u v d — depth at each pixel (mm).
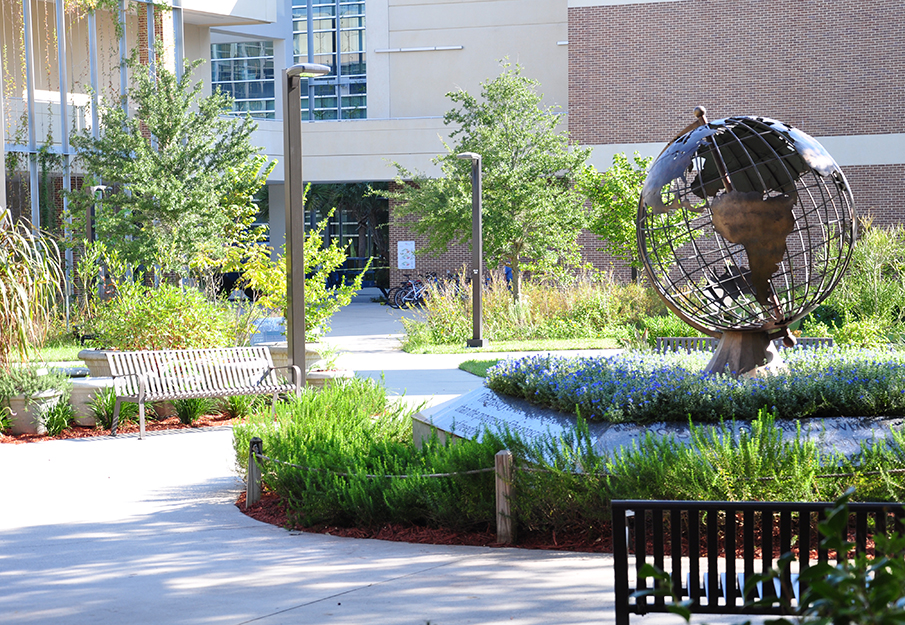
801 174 7746
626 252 26578
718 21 30625
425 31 37219
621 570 3783
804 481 5465
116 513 6953
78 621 4227
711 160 7977
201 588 4801
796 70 30297
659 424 6598
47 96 25000
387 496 6367
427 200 28281
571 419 6918
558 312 22562
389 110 37750
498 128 26703
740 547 5547
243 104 38000
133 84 24391
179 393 10906
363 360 18031
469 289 22562
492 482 6160
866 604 1709
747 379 6906
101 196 21469
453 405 8172
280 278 15078
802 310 7125
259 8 31938
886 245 20516
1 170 14125
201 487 7953
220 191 21750
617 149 31453
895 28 29594
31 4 25312
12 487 7938
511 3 36438
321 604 4465
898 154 29766
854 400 6504
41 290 10820
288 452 7297
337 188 47156
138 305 12750
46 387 10875
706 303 7699
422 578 4988
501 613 4266
